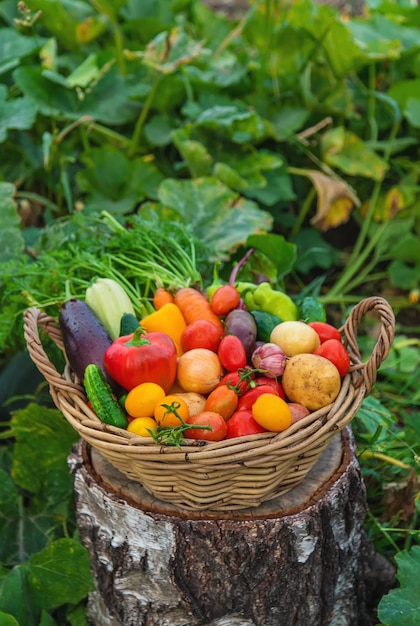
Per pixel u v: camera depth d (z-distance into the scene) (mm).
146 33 2436
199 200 2012
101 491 1428
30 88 2156
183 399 1347
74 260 1615
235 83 2359
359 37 2410
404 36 2492
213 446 1279
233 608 1418
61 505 1678
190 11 2660
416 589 1416
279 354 1386
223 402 1340
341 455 1485
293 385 1356
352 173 2268
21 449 1695
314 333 1417
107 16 2254
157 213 1979
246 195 2215
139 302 1549
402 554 1445
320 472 1452
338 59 2314
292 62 2371
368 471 1651
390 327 1354
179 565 1395
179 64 2088
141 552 1414
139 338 1360
